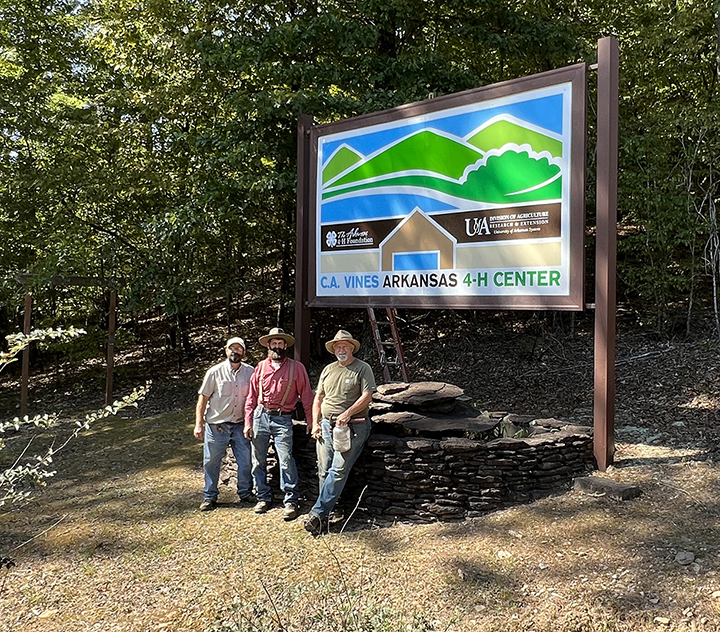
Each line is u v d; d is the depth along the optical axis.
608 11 11.32
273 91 10.04
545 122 5.52
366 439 5.18
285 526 5.16
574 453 5.37
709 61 10.65
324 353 12.77
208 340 14.36
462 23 10.71
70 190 11.44
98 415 3.71
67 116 11.29
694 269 9.31
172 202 11.37
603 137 5.36
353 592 3.63
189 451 7.77
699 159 9.15
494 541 4.46
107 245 11.81
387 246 6.63
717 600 3.51
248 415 5.66
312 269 7.35
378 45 10.71
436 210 6.24
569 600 3.65
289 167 9.94
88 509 5.90
